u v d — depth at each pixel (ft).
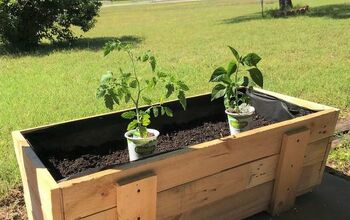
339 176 11.02
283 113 10.07
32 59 28.30
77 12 37.65
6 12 32.89
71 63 25.98
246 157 8.34
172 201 7.55
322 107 9.82
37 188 7.02
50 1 34.88
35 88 19.69
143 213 7.07
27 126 14.25
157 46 32.35
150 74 21.57
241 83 9.39
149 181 6.90
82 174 6.61
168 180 7.30
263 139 8.43
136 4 105.81
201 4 89.51
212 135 9.86
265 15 54.13
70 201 6.30
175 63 24.94
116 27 50.80
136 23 54.95
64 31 36.86
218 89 9.46
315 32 36.32
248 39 34.17
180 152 7.34
